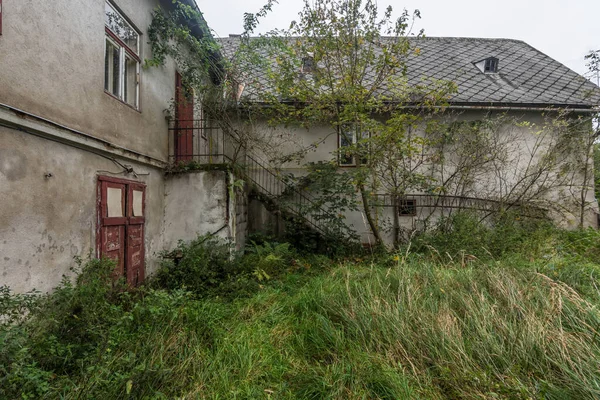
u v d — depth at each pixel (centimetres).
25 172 284
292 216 837
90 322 269
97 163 396
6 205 264
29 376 182
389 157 733
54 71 318
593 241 665
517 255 573
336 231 812
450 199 891
